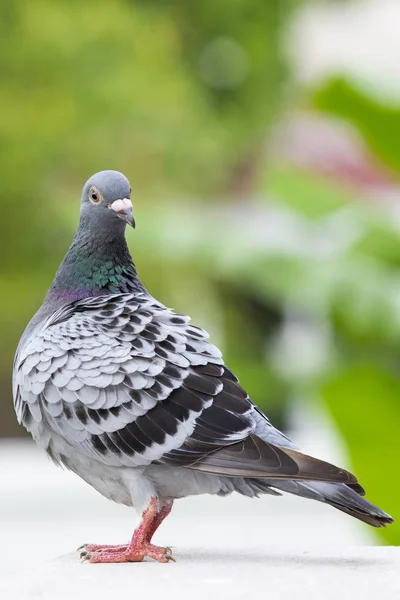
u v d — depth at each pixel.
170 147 25.20
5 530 16.31
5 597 6.24
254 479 7.27
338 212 13.84
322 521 16.95
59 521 16.95
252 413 7.36
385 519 6.77
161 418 7.29
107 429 7.39
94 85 24.94
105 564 7.15
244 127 27.09
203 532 16.12
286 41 27.78
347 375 12.40
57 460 7.91
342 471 6.77
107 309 7.85
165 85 25.33
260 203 16.17
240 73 28.17
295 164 16.19
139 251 18.52
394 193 15.35
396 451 12.27
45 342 7.64
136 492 7.42
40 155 25.19
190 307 24.80
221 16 28.06
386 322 12.80
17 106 25.14
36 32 25.05
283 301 14.86
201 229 13.75
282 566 6.98
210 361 7.50
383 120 13.16
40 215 25.78
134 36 25.39
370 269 12.97
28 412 7.82
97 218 8.27
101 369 7.42
